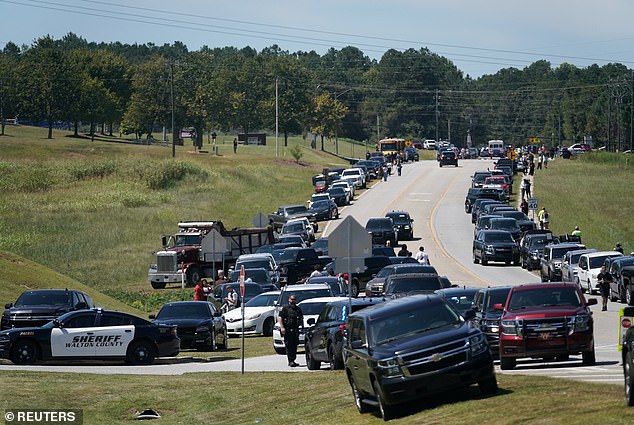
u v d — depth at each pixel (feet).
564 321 142.82
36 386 151.33
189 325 215.51
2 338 190.90
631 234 495.82
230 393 144.05
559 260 330.54
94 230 499.10
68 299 231.50
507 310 147.13
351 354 115.65
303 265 356.38
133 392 149.18
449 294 189.16
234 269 334.44
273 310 257.14
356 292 317.63
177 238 392.88
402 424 102.17
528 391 108.27
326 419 117.60
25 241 460.96
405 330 110.42
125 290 366.43
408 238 485.15
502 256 393.70
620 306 276.00
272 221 547.49
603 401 98.27
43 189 638.12
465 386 106.52
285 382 148.77
